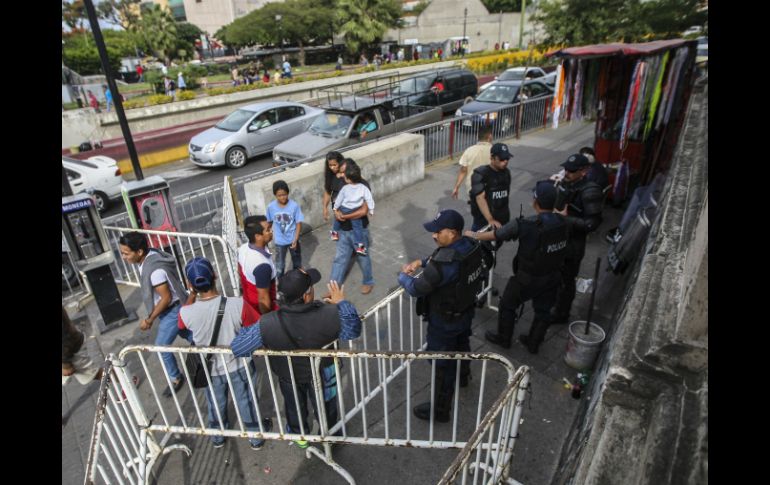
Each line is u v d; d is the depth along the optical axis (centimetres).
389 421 354
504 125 1205
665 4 1609
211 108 2120
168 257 374
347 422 352
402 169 874
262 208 660
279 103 1329
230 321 306
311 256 644
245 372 320
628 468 158
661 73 620
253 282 390
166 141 1628
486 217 482
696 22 1534
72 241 466
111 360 279
